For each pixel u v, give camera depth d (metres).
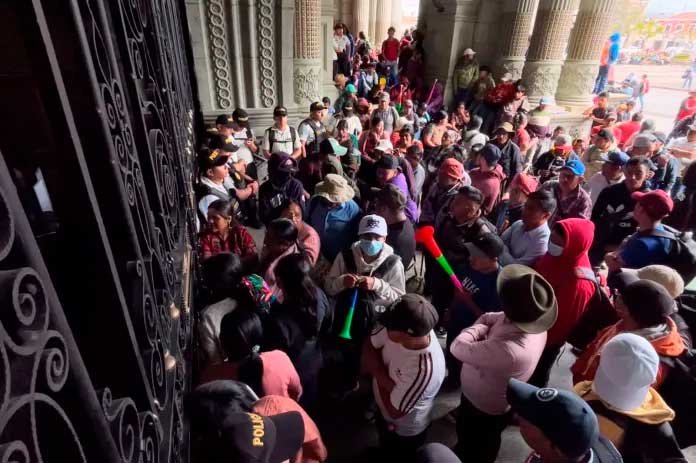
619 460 1.45
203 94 6.47
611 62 12.98
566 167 3.63
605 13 9.31
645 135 4.84
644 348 1.53
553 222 3.79
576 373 2.29
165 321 1.18
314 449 1.58
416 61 10.91
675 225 4.04
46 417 0.48
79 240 0.72
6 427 0.41
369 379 3.18
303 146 5.75
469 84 9.95
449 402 2.99
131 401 0.76
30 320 0.45
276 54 6.61
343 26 11.68
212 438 1.18
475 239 2.62
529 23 9.48
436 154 5.48
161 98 1.71
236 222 3.04
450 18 9.90
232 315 1.92
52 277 0.72
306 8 6.89
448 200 3.48
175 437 1.17
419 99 10.91
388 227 3.13
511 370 1.96
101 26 0.89
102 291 0.74
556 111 9.55
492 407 2.11
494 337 2.01
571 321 2.56
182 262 1.62
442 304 3.45
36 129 0.71
